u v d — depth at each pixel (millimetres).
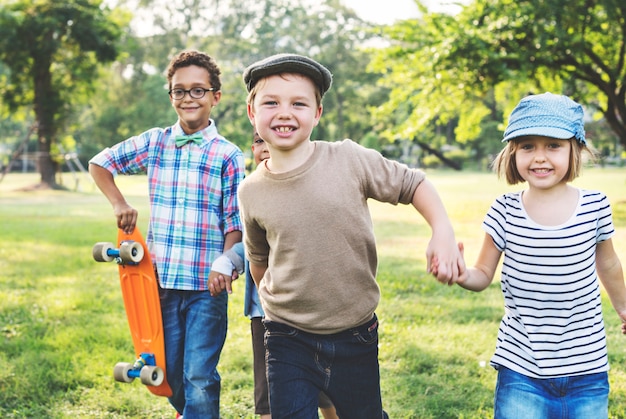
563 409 2443
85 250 10133
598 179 30266
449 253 2352
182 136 3363
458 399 3832
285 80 2416
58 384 4184
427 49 16328
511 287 2539
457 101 17766
